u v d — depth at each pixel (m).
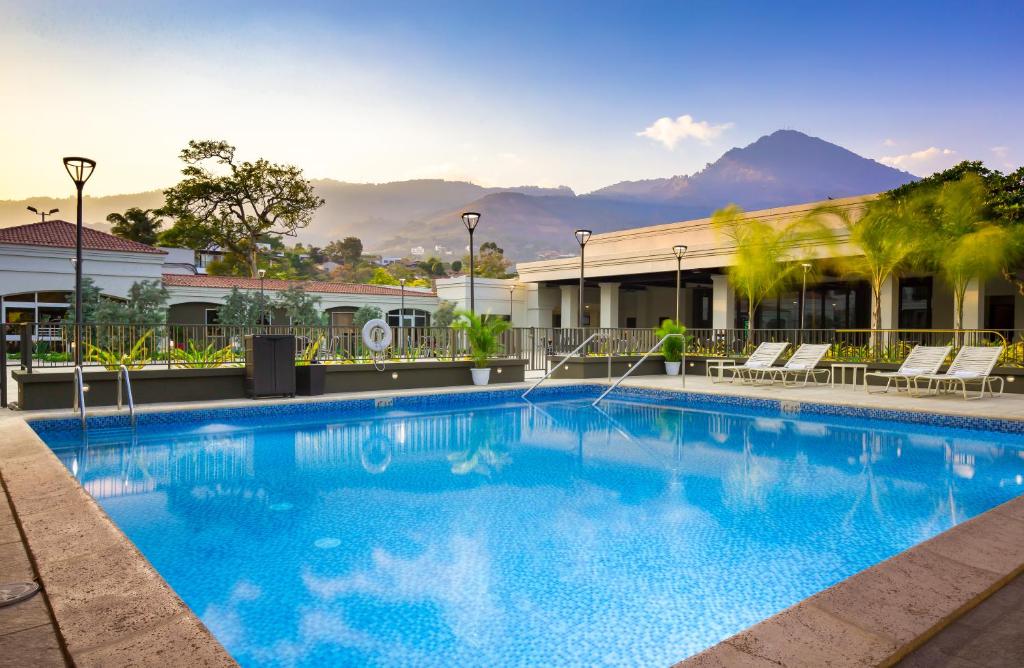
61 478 4.48
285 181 45.28
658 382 13.24
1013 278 16.42
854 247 16.88
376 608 3.11
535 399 12.24
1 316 21.59
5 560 2.93
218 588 3.34
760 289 19.89
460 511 4.82
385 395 10.49
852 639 2.14
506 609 3.10
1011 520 3.47
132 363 9.62
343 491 5.42
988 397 10.52
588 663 2.58
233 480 5.82
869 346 13.85
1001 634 2.26
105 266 23.48
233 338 10.95
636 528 4.39
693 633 2.85
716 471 6.22
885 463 6.62
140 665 1.93
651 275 23.75
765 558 3.80
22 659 2.00
